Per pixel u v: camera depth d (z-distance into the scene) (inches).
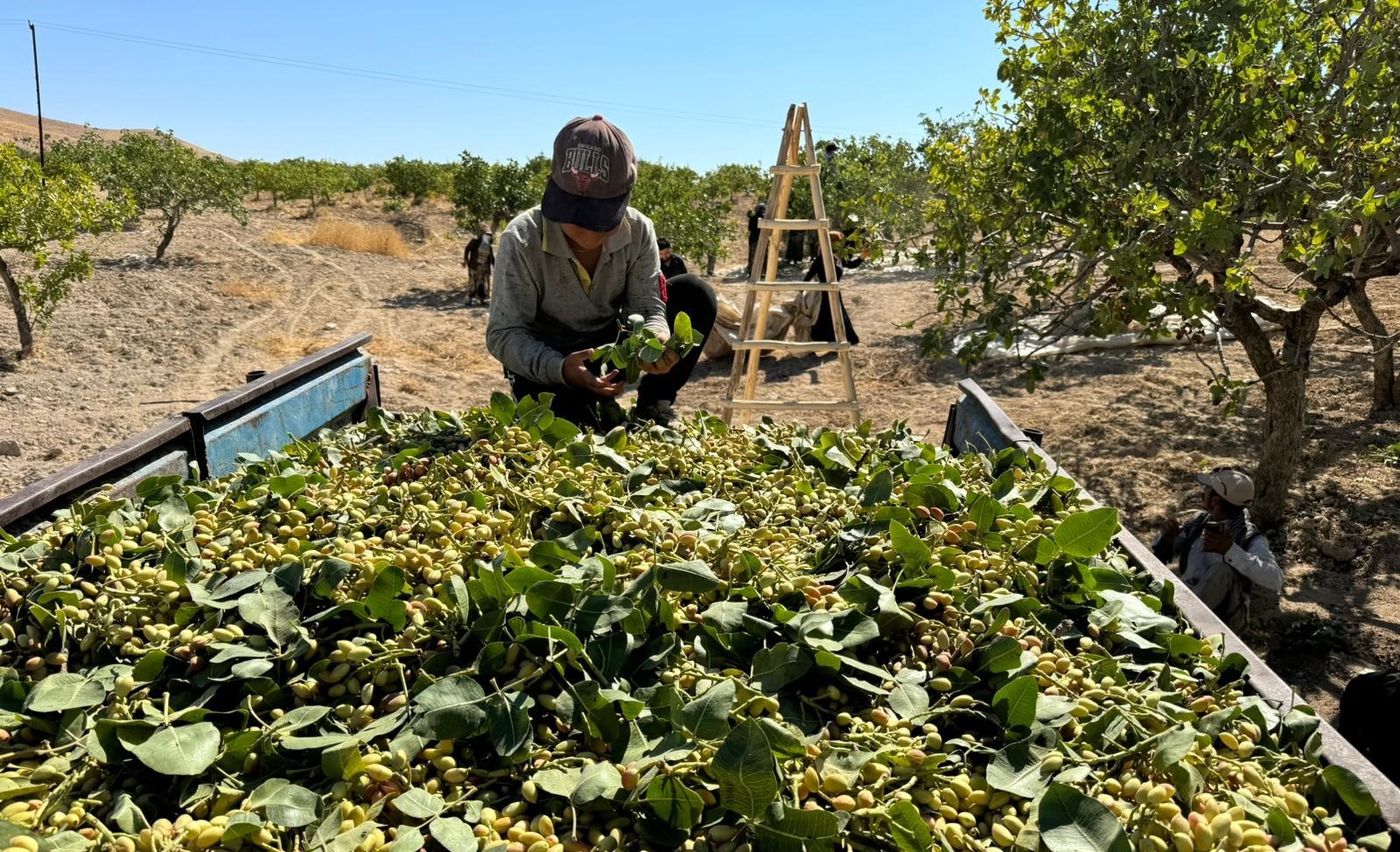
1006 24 237.1
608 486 112.3
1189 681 78.7
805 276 509.7
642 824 63.6
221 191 968.9
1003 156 237.3
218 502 112.3
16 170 486.6
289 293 725.3
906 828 60.6
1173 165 194.4
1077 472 308.2
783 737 67.0
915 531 101.8
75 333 522.9
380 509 103.4
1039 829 60.9
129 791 68.0
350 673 77.6
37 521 106.8
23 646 82.7
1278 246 524.7
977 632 84.0
